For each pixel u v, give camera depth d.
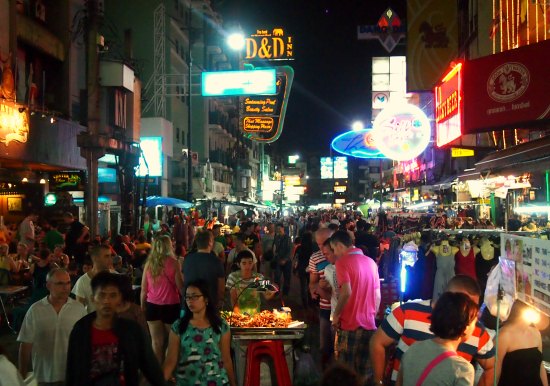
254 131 29.30
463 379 3.45
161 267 7.66
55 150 18.75
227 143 59.88
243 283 7.43
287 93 28.83
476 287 4.34
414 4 18.02
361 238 13.28
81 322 4.13
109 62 18.58
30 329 5.28
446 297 3.63
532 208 10.37
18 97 18.61
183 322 4.92
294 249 15.05
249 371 6.16
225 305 8.50
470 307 3.60
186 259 7.51
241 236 12.95
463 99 10.23
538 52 9.54
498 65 9.96
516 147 8.48
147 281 7.75
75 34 21.05
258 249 14.01
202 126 47.72
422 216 17.84
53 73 21.67
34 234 16.05
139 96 23.31
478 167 9.37
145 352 4.18
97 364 4.02
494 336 4.41
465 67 10.34
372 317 6.35
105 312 4.08
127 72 19.12
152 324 7.71
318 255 8.37
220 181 54.97
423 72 17.78
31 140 17.17
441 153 29.34
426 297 6.89
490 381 4.21
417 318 4.52
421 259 6.98
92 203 15.39
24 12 20.00
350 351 6.25
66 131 19.64
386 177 55.66
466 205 18.80
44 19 21.36
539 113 9.48
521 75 9.69
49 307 5.35
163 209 34.34
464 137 15.70
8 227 19.00
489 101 10.04
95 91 15.48
